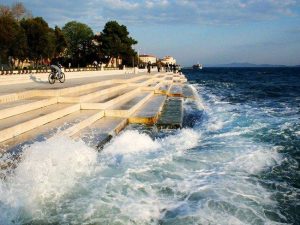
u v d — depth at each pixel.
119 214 5.54
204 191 6.45
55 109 11.73
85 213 5.57
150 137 10.99
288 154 9.18
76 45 84.38
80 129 10.71
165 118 14.50
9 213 5.58
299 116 15.83
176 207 5.78
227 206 5.82
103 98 15.41
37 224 5.28
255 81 66.19
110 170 7.57
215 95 30.56
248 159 8.59
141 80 27.73
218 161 8.39
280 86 47.91
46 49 54.38
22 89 14.34
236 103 23.16
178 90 27.59
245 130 12.16
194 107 19.64
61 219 5.41
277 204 6.02
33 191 6.25
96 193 6.32
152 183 6.84
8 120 9.62
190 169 7.75
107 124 11.71
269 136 11.21
